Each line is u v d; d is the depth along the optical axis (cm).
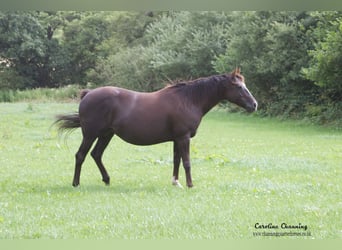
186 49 4419
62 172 1391
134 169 1437
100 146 1183
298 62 3170
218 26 4266
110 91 1138
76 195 1084
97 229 845
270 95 3569
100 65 5594
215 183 1220
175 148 1184
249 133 2595
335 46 2653
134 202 1020
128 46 5738
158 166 1490
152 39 5406
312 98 3300
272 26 3294
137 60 4916
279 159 1611
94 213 938
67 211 951
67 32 6469
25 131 2462
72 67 6512
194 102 1157
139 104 1136
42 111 3484
